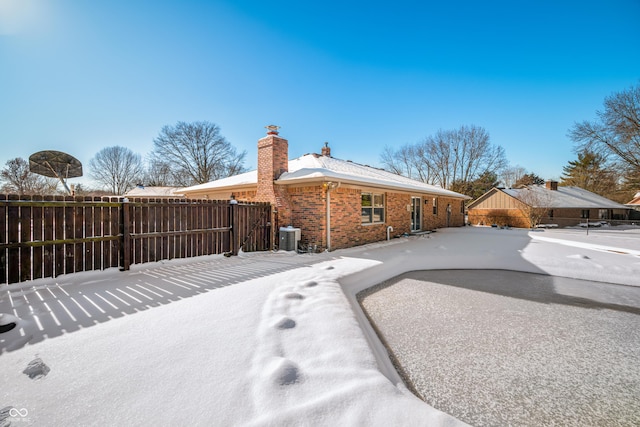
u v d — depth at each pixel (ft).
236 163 117.91
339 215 30.42
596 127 69.77
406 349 10.25
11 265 14.08
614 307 14.74
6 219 13.98
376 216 37.42
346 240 31.42
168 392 6.41
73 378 6.91
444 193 56.29
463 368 9.00
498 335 11.41
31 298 12.84
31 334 9.29
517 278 20.61
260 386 6.61
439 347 10.39
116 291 14.02
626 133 64.13
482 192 109.91
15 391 6.39
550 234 49.06
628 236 45.37
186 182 108.78
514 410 7.06
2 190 84.64
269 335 9.38
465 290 17.61
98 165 120.06
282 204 29.86
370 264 22.11
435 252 29.07
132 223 18.49
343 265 21.61
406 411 6.04
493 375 8.62
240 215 25.77
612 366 9.20
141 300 12.80
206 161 109.91
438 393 7.71
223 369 7.35
